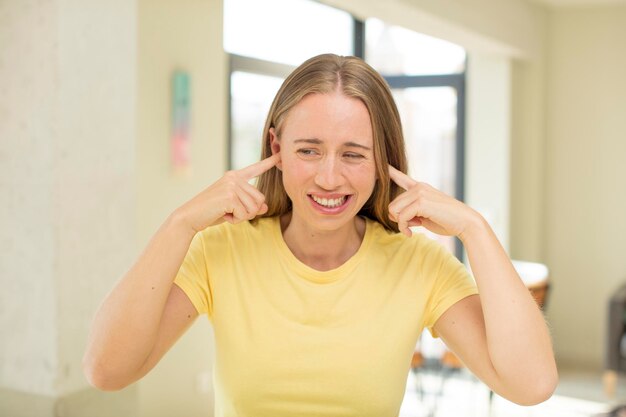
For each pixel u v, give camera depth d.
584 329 6.18
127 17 3.25
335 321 1.23
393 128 1.24
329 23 5.35
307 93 1.16
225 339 1.24
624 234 6.01
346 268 1.25
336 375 1.21
